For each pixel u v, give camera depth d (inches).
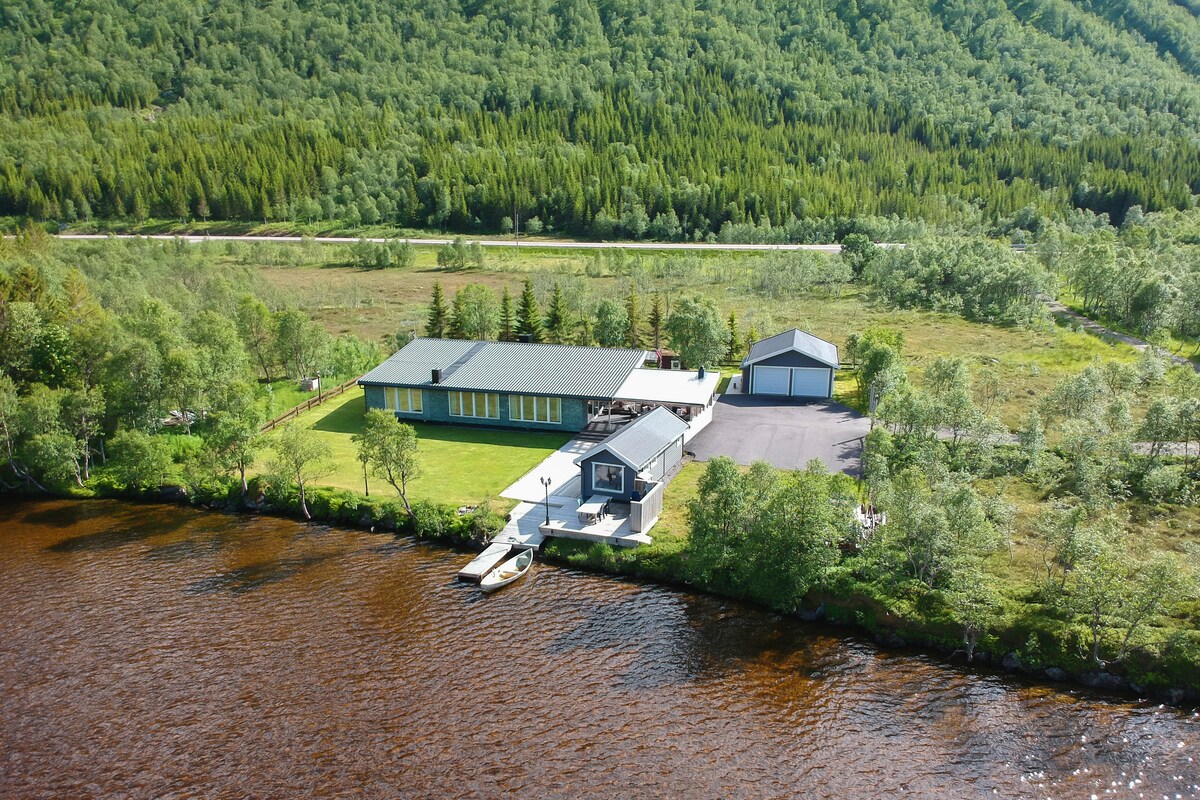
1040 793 938.7
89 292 2972.4
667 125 7391.7
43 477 1915.6
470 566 1461.6
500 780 969.5
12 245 3902.6
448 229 6122.1
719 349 2571.4
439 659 1213.7
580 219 5748.0
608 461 1611.7
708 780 965.8
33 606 1380.4
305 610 1357.0
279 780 975.0
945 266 3713.1
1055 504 1418.6
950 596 1199.6
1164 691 1090.7
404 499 1626.5
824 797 938.1
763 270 4018.2
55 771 997.2
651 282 4097.0
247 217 6205.7
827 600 1316.4
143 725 1079.0
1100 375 2027.6
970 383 2178.9
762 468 1413.6
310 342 2466.8
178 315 2367.1
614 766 990.4
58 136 7406.5
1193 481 1620.3
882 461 1483.8
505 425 2167.8
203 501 1803.6
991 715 1072.2
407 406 2237.9
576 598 1380.4
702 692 1131.3
